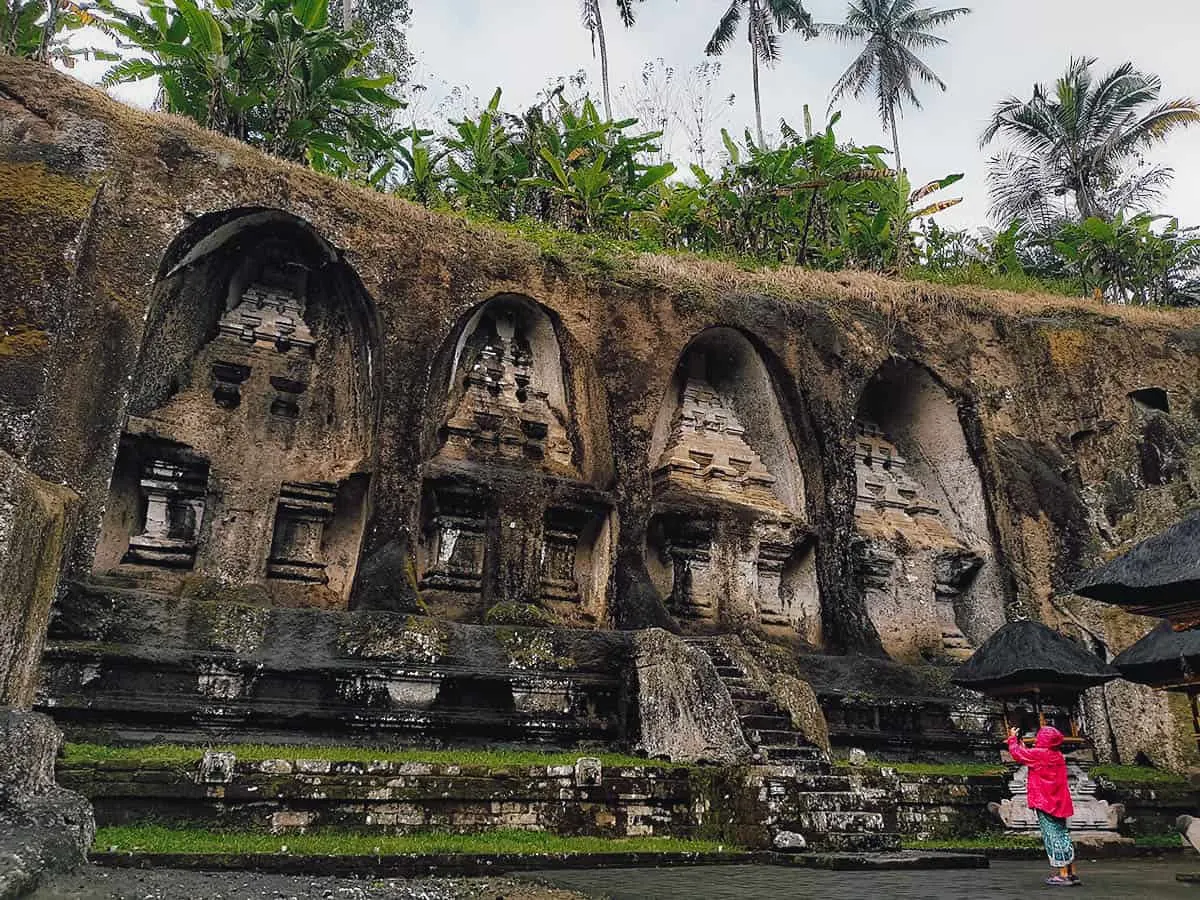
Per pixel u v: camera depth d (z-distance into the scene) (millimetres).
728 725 10961
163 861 6957
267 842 8039
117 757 8617
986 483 18938
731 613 16172
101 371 12102
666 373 16469
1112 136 33531
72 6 17656
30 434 10570
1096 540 18328
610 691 12961
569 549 15594
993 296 21062
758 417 18266
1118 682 16516
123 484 13602
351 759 9344
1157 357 20562
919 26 38438
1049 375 19906
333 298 15695
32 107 12648
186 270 14414
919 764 14086
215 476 14094
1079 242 29266
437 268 15172
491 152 22641
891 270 24016
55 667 10281
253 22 18312
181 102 18547
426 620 12359
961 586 19031
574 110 24891
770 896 6605
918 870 8688
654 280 17016
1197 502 18562
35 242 11641
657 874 7883
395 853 7699
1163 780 14547
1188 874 8250
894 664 15664
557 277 16172
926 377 19406
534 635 12820
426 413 14625
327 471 14734
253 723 11023
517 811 9758
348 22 26016
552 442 16203
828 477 17391
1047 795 7996
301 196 14523
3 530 8102
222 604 11539
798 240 25203
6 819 6219
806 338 18047
